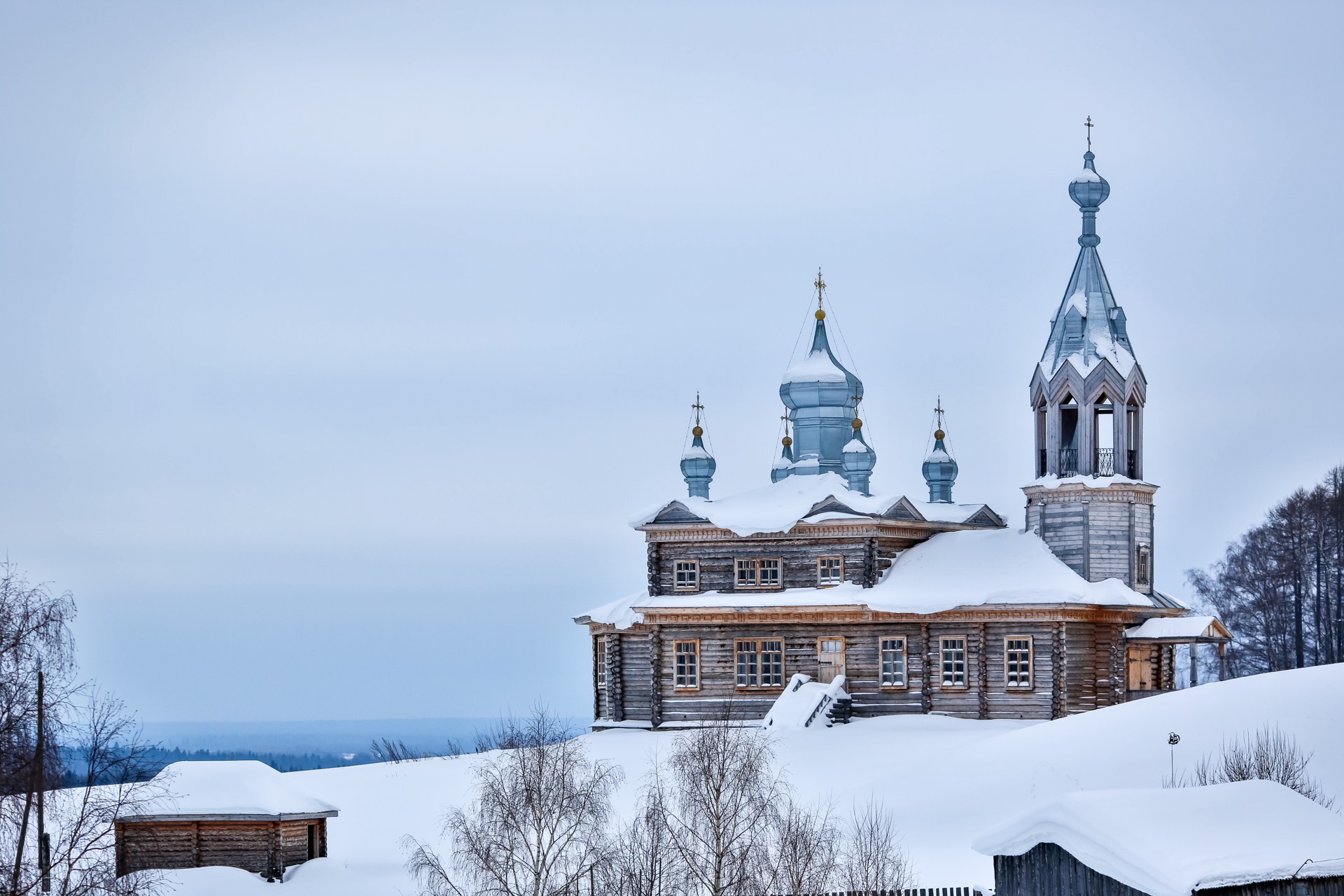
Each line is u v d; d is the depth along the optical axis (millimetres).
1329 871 56938
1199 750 94188
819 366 151625
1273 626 180125
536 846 82562
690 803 79688
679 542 141000
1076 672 129750
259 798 91812
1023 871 61469
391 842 100188
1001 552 135625
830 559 136750
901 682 132375
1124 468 134500
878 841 78875
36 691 71125
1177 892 55188
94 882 69500
